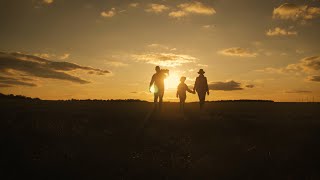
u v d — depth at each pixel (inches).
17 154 490.3
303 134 628.7
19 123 683.4
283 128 682.8
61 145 538.9
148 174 433.4
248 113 912.3
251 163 469.1
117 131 650.8
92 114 827.4
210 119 791.1
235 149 531.5
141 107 1042.1
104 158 487.2
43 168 444.1
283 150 524.1
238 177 424.8
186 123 735.1
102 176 424.2
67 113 834.2
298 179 413.7
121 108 983.0
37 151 505.4
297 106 1171.9
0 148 514.3
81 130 644.1
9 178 409.7
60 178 416.2
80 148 529.7
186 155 504.4
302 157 493.7
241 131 658.2
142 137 609.0
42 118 745.6
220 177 425.1
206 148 539.8
